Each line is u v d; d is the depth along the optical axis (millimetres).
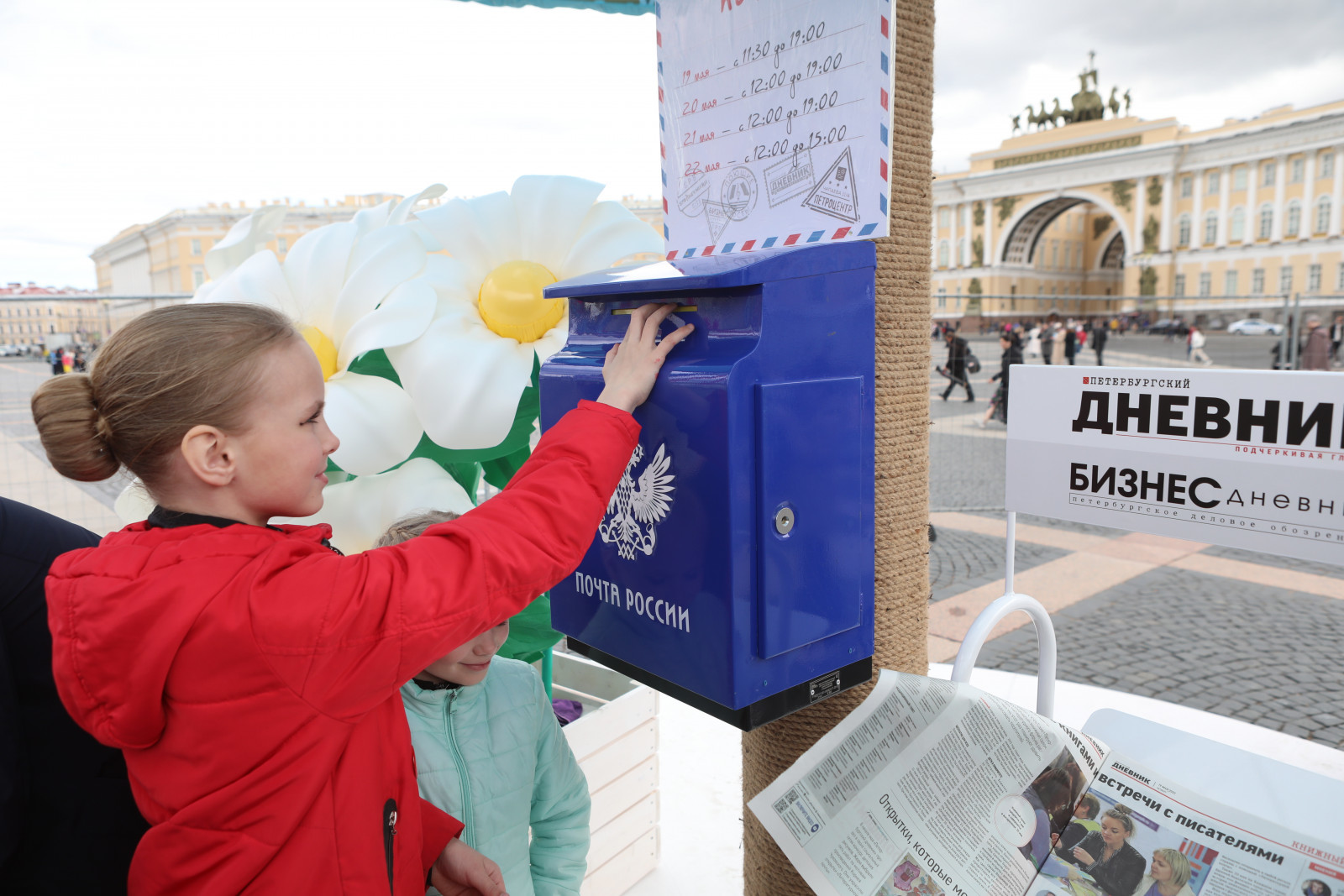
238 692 688
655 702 2223
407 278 1812
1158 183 49000
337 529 1850
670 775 2770
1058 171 51969
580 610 1152
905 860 860
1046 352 15281
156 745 731
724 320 936
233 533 724
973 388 13539
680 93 1260
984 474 8320
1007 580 1122
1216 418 909
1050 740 874
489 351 1758
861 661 1073
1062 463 1056
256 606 675
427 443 1957
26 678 971
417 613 697
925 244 1160
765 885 1299
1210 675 3662
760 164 1142
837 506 1003
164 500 761
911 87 1109
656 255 1954
